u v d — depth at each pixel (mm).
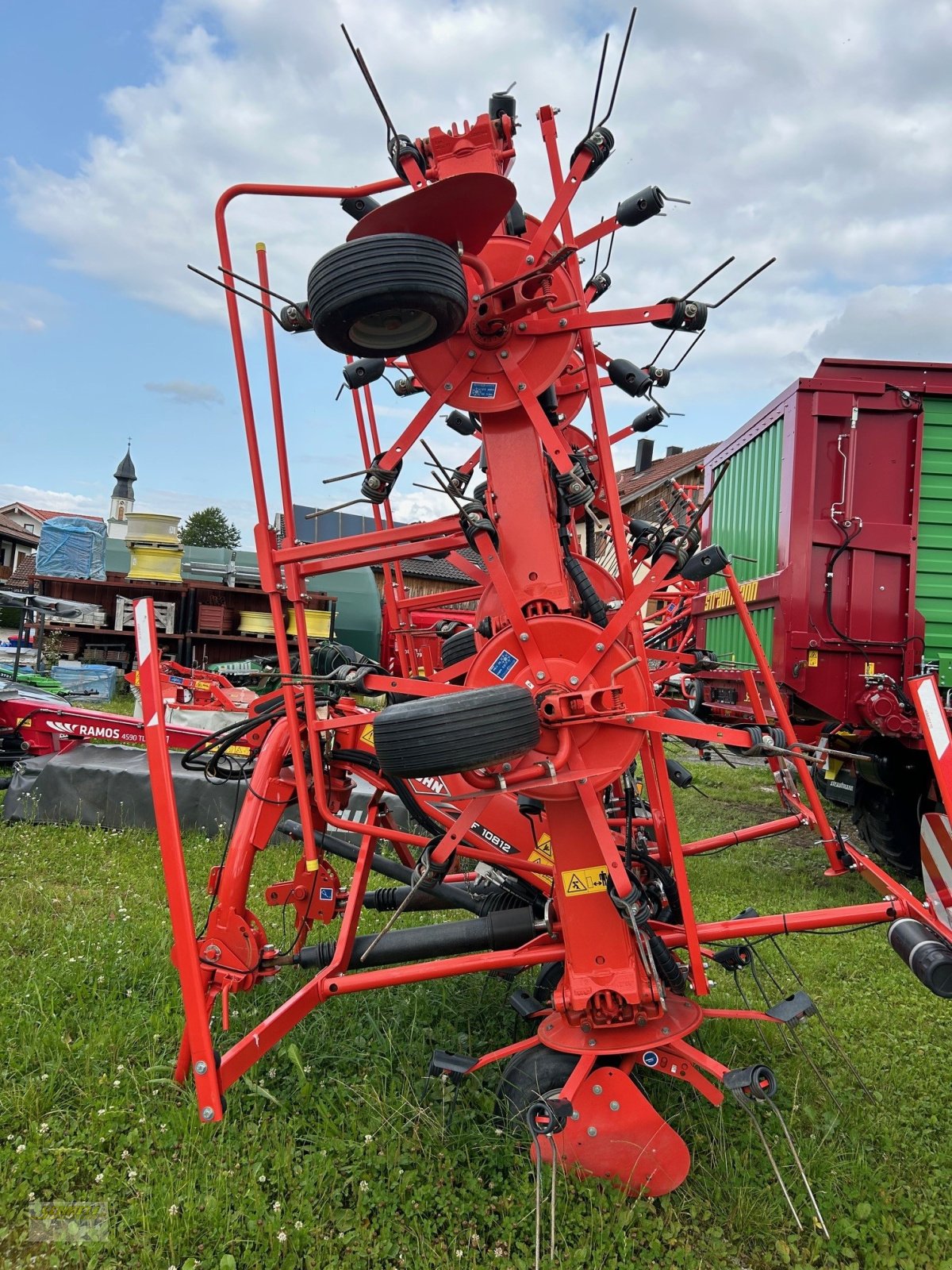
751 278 2604
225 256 2928
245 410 2971
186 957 2449
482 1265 2229
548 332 2719
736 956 3203
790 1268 2256
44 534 16969
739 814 7801
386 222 2389
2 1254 2207
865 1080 3150
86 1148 2600
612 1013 2562
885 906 2766
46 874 5246
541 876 3244
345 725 2988
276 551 2973
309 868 3004
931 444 5715
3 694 7500
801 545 5621
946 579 5719
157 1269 2170
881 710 5309
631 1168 2482
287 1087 2957
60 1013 3357
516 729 2318
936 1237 2367
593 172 2676
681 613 4922
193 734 7066
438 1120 2709
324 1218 2369
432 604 4113
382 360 3375
